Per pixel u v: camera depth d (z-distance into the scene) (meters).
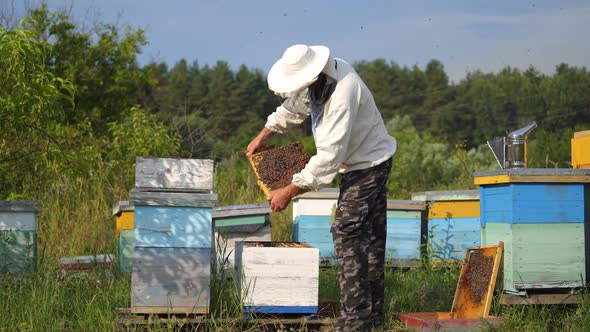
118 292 4.45
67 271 4.99
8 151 6.57
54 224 7.08
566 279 4.27
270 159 4.09
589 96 47.03
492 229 4.41
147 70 15.33
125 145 9.94
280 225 7.74
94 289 4.61
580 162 4.93
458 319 4.00
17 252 4.63
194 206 3.78
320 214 5.86
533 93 49.84
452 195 6.02
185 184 3.96
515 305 4.25
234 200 9.67
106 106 14.50
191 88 60.09
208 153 14.98
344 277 3.77
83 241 6.91
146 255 3.75
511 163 4.66
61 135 9.08
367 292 3.79
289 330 3.97
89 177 8.58
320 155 3.67
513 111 50.56
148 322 3.69
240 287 4.02
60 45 13.70
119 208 5.27
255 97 59.88
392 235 5.96
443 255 5.98
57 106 5.00
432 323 3.95
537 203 4.23
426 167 13.66
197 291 3.80
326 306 4.20
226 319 3.81
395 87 64.44
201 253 3.81
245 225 5.18
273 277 3.92
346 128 3.62
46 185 7.87
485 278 4.23
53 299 4.16
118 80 14.41
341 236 3.79
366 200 3.79
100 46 14.43
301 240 5.82
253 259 3.91
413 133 15.65
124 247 5.29
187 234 3.79
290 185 3.76
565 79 48.97
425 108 61.44
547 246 4.25
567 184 4.29
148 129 10.09
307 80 3.51
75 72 13.73
